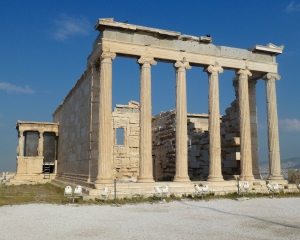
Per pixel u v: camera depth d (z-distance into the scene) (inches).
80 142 1450.5
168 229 630.5
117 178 1903.3
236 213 821.2
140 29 1207.6
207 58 1316.4
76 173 1498.5
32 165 2085.4
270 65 1435.8
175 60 1266.0
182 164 1230.3
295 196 1190.9
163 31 1239.5
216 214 804.0
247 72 1382.9
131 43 1200.2
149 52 1223.5
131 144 2010.3
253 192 1218.0
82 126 1427.2
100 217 757.9
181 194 1119.0
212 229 631.2
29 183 1969.7
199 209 881.5
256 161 1505.9
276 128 1409.9
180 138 1240.2
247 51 1400.1
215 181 1263.5
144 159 1176.2
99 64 1275.8
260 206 944.3
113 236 573.9
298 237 566.6
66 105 1918.1
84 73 1392.7
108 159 1132.5
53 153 2283.5
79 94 1530.5
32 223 685.9
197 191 1092.5
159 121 2092.8
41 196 1140.5
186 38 1286.9
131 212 830.5
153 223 688.4
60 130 2139.5
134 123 2036.2
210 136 1305.4
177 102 1259.8
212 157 1291.8
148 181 1165.1
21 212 816.9
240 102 1370.6
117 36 1190.3
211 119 1307.8
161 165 1989.4
